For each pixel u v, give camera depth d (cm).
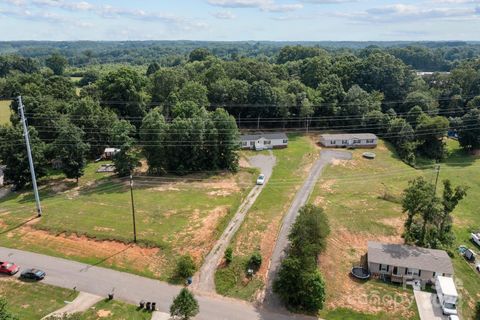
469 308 4072
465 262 4881
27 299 3856
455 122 9725
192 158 7262
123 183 6806
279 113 10175
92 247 4753
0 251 4666
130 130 7269
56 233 5028
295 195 6444
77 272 4303
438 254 4550
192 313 3528
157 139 7038
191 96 9288
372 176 7488
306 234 4328
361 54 19512
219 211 5706
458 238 5531
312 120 10431
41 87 9988
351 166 7956
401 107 11300
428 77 13675
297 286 3816
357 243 5097
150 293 4003
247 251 4731
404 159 8581
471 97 11644
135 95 9356
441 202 4975
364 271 4462
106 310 3725
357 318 3797
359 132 10156
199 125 7150
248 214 5703
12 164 6469
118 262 4494
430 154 8881
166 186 6688
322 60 12688
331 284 4253
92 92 9819
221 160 7456
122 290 4031
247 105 10075
